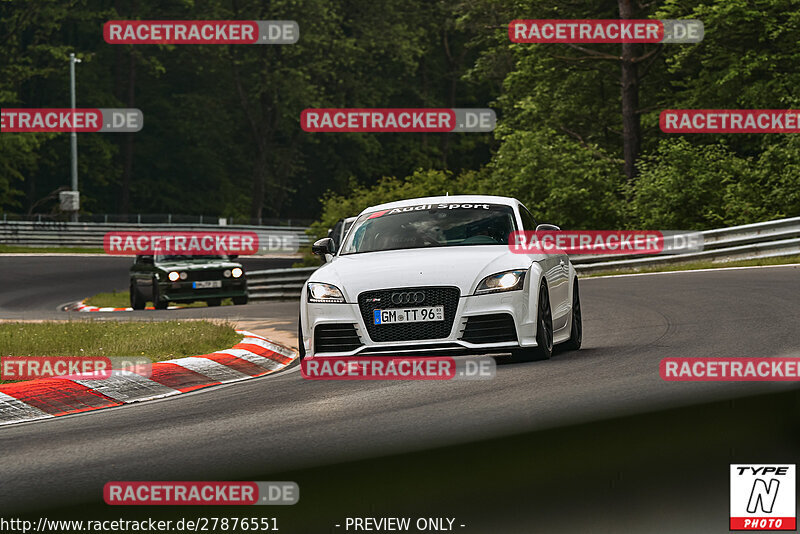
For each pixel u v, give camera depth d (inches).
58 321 2598.4
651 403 1139.3
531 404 1168.2
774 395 1166.3
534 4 6077.8
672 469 856.9
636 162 5334.6
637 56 5969.5
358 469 904.3
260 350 1900.8
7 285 5762.8
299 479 884.0
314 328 1469.0
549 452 927.7
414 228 1622.8
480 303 1430.9
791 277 2817.4
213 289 3727.9
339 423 1130.7
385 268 1469.0
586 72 6171.3
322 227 5526.6
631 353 1574.8
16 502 860.0
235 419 1214.3
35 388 1445.6
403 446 983.6
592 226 4832.7
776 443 937.5
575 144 5147.6
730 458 886.4
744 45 5265.8
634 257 3843.5
